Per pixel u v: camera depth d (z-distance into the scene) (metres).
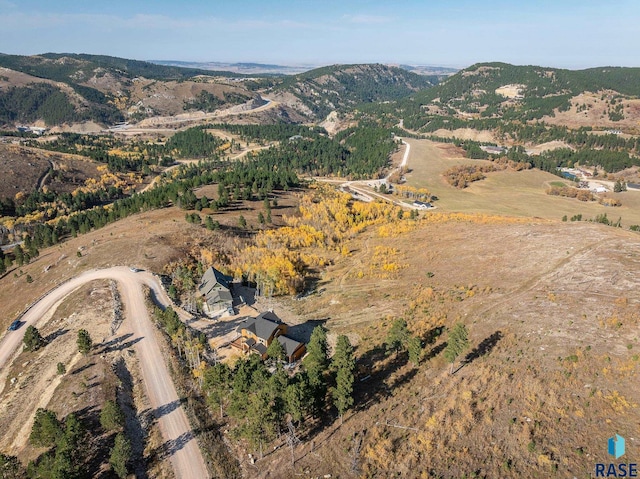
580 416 41.00
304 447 44.53
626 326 51.72
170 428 51.28
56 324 77.50
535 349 51.84
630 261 70.19
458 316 66.19
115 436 49.66
